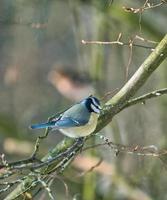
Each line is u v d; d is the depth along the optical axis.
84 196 12.85
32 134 17.61
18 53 18.95
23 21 13.09
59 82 13.76
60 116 8.68
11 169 6.94
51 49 19.62
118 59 14.67
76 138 8.62
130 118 15.00
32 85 18.98
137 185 13.38
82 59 14.12
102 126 8.79
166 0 8.33
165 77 14.48
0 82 18.94
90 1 13.47
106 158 13.62
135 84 8.64
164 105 14.72
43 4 13.20
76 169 12.83
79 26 14.19
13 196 8.66
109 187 13.17
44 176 7.91
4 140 15.02
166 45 8.55
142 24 13.12
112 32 13.68
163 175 13.30
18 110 18.88
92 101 8.72
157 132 14.71
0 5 14.09
